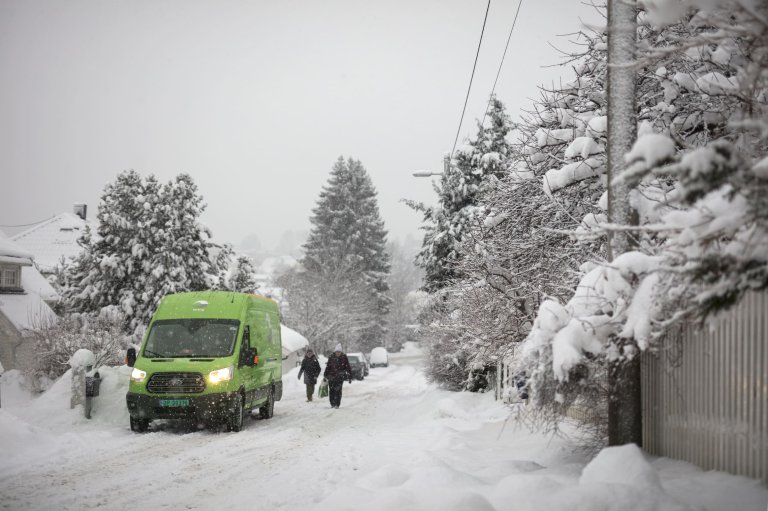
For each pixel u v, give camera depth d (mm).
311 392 24453
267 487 8070
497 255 12719
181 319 15406
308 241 78062
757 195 4039
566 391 6699
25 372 26406
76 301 36875
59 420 14875
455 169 28531
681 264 5172
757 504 4898
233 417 14102
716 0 4473
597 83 11914
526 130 13164
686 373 6336
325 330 57375
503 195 12891
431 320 27281
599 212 10711
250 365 15203
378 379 48688
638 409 6879
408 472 7660
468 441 10719
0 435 10469
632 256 6230
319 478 8531
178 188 37250
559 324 6633
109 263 35844
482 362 16906
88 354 15977
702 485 5461
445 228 28359
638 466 5598
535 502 5430
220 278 39625
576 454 8172
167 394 13719
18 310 33406
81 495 7672
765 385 5242
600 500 5152
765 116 5641
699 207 4750
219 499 7477
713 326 5598
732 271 4344
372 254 77062
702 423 6082
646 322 5715
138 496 7648
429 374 28766
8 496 7566
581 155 10688
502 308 12500
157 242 36875
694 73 9891
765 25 4133
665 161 4414
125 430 14164
